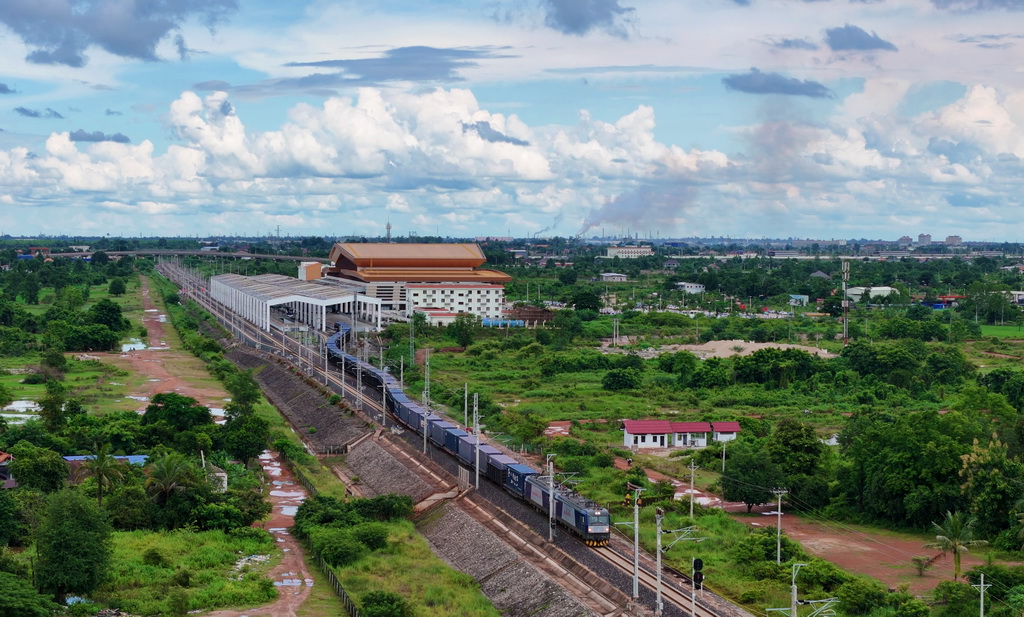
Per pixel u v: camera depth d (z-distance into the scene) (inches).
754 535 4955.7
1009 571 4453.7
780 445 6323.8
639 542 5118.1
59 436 7032.5
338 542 5167.3
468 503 5984.3
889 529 5693.9
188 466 5807.1
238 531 5615.2
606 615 4138.8
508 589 4660.4
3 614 3870.6
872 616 4079.7
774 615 4146.2
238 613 4434.1
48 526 4461.1
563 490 5423.2
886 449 5856.3
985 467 5526.6
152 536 5457.7
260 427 7313.0
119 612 4338.1
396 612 4249.5
